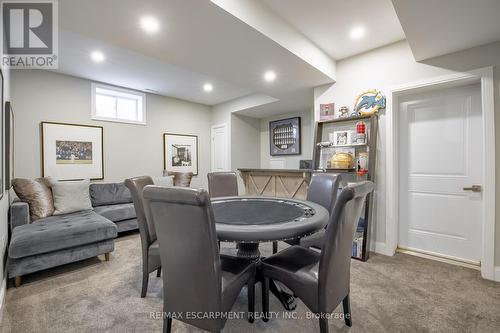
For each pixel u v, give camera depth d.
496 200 2.24
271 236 1.40
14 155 3.35
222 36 2.17
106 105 4.35
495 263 2.24
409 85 2.71
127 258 2.79
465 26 1.96
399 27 2.51
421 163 2.88
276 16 2.29
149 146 4.80
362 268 2.50
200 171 5.70
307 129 5.21
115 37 2.18
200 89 4.62
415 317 1.71
